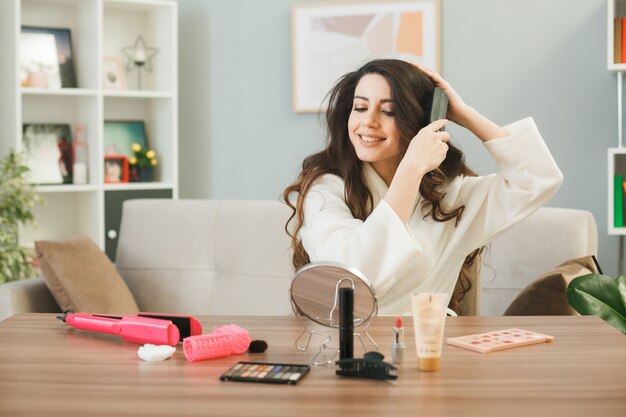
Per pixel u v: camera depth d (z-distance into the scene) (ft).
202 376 4.21
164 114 15.01
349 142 6.52
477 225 6.79
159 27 15.03
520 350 4.69
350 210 6.38
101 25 13.89
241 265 10.05
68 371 4.33
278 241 9.93
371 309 4.55
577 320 5.52
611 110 13.12
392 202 5.62
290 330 5.24
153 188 14.62
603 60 13.12
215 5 15.26
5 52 13.35
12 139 13.30
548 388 3.94
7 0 13.24
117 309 9.34
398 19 14.05
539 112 13.44
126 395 3.90
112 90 14.19
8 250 12.09
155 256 10.39
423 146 5.74
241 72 15.19
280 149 15.02
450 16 13.84
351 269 4.51
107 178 14.53
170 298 10.24
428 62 13.94
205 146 15.51
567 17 13.24
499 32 13.60
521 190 6.62
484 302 9.74
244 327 5.32
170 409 3.68
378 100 6.17
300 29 14.60
